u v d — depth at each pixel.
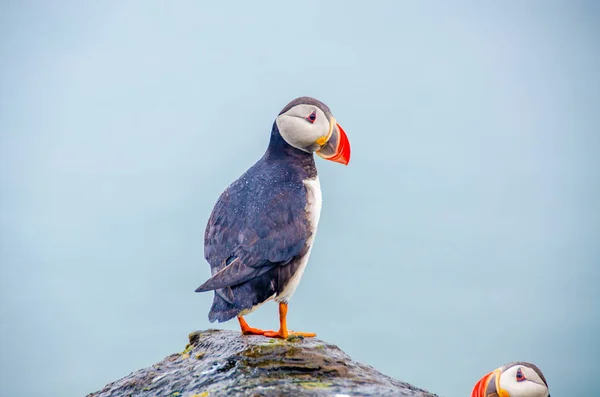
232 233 7.76
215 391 6.63
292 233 7.79
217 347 7.72
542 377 7.94
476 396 8.09
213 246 7.82
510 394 7.84
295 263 7.84
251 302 7.48
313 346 7.47
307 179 8.37
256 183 8.16
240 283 7.52
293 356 7.17
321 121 8.45
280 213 7.82
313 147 8.52
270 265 7.63
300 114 8.45
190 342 8.32
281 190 8.04
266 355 7.20
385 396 6.47
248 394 6.47
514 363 8.06
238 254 7.59
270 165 8.45
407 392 6.73
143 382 7.42
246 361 7.15
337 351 7.53
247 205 7.93
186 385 7.04
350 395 6.47
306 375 7.01
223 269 7.42
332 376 7.01
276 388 6.58
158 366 7.73
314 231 8.05
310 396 6.42
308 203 8.07
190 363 7.59
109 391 7.46
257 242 7.63
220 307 7.38
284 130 8.49
